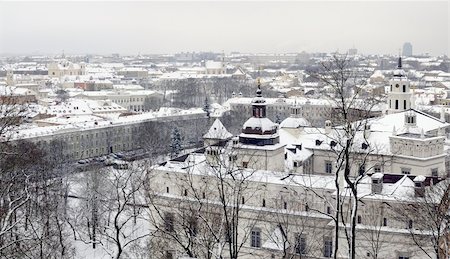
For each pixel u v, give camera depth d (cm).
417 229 10356
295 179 12125
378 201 10762
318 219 11319
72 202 17338
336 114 10944
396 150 13962
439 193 10425
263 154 13612
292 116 16750
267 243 11556
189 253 7794
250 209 11925
